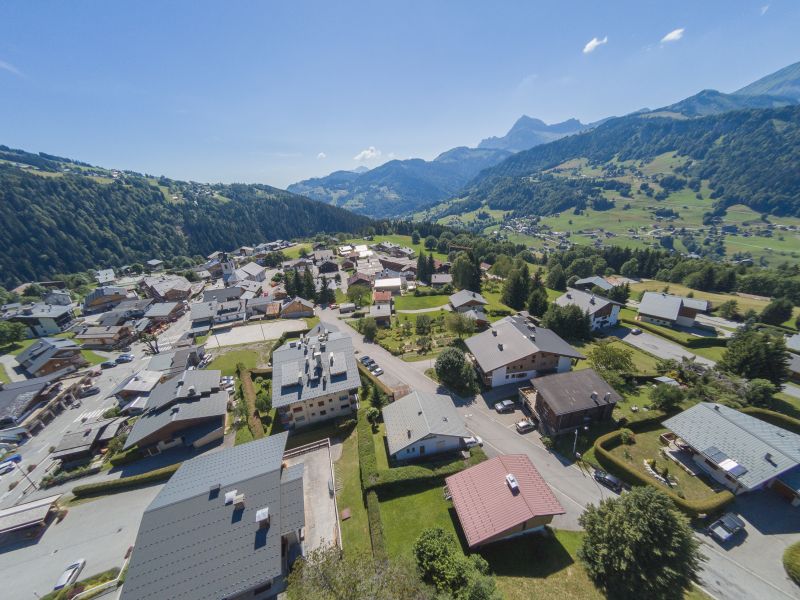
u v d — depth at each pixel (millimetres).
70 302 138250
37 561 38500
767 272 147000
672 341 90000
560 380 55875
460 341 85562
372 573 26938
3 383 81500
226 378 75000
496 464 41750
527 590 32188
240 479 35906
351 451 50750
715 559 34969
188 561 29219
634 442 49844
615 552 30984
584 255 186875
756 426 45812
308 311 118688
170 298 140000
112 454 55094
